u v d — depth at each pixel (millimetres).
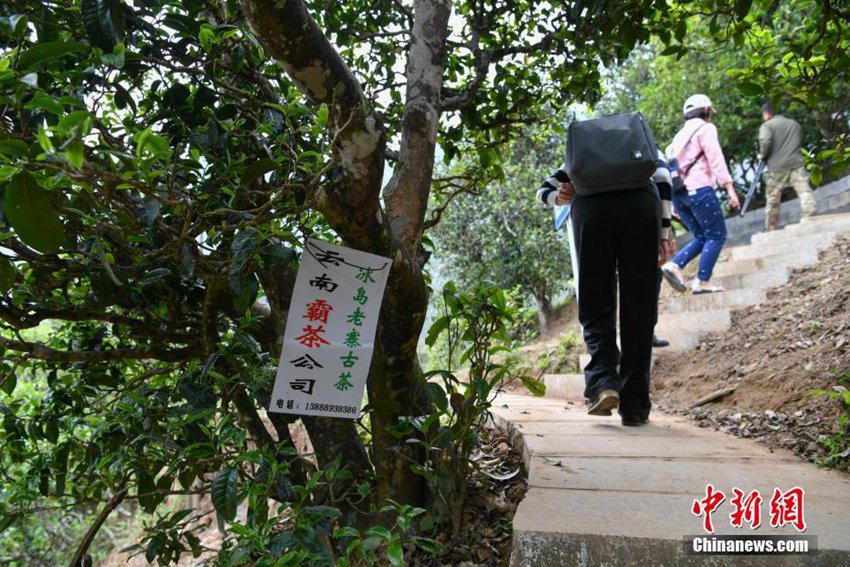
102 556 6742
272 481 1766
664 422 3627
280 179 1903
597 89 3975
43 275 2037
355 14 3648
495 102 3801
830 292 4785
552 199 3654
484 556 2328
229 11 2070
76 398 2662
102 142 1736
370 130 1714
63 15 1916
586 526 1807
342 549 1978
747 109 10281
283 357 1849
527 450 2869
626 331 3332
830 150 3156
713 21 3285
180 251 1627
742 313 5309
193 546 2189
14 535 5809
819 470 2424
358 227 1841
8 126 1580
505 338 2361
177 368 2639
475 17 3496
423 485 2613
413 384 2434
